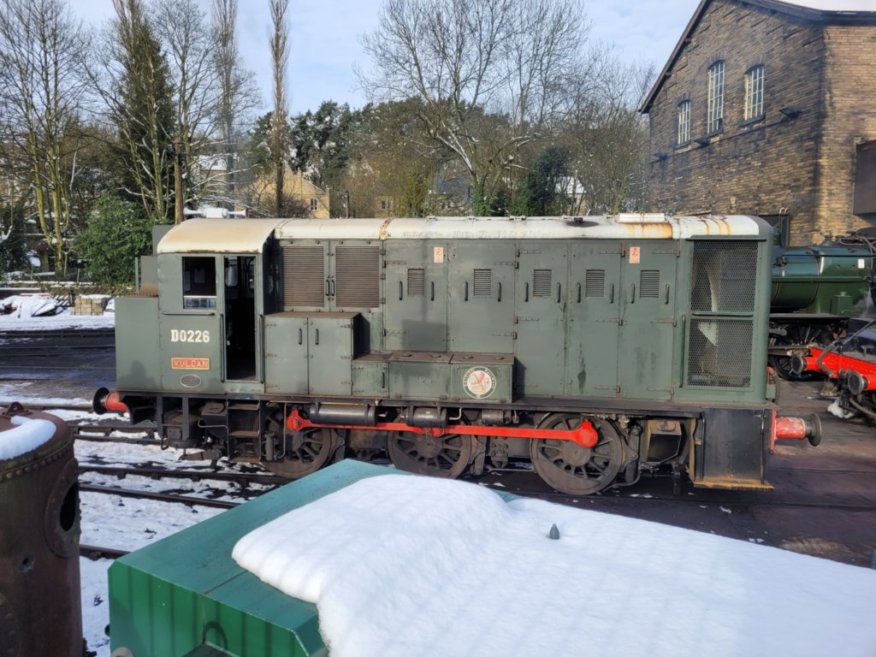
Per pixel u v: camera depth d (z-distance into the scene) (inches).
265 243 302.0
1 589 124.2
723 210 875.4
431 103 889.5
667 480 319.6
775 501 290.8
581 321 292.8
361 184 1406.3
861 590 81.1
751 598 78.1
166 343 306.2
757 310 277.0
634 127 1088.8
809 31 706.8
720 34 871.1
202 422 312.7
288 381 301.9
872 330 450.0
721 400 283.0
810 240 714.2
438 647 68.5
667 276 284.4
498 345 301.4
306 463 313.1
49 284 1159.0
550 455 298.7
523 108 909.2
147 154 1190.9
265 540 87.6
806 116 715.4
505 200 984.9
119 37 1101.1
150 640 88.7
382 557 81.3
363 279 309.6
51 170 1240.8
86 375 583.8
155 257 319.6
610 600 77.6
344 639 69.8
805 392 537.3
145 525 255.9
